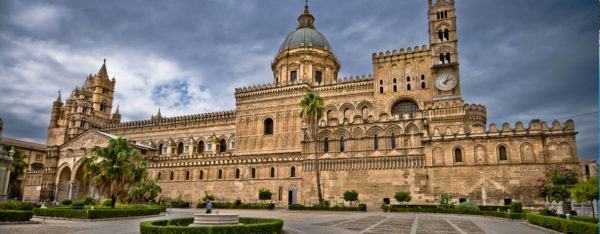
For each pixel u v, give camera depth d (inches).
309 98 2474.2
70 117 4694.9
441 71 2753.4
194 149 3718.0
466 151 2217.0
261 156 3159.5
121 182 1861.5
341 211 2098.9
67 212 1512.1
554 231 1032.8
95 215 1470.2
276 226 997.8
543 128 2097.7
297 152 3034.0
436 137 2306.8
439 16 2856.8
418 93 2819.9
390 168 2374.5
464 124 2544.3
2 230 1087.0
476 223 1344.7
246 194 2733.8
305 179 2581.2
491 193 2103.8
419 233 1047.0
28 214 1337.4
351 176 2461.9
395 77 2923.2
